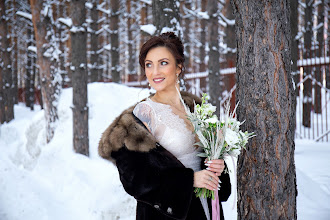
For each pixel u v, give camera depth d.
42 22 7.32
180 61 1.75
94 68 13.18
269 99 1.83
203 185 1.55
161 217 1.61
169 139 1.62
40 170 5.85
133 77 12.60
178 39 1.75
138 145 1.48
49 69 7.16
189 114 1.62
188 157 1.66
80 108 5.92
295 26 6.75
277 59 1.82
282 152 1.84
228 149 1.61
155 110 1.63
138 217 1.69
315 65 9.09
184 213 1.51
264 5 1.83
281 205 1.86
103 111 6.88
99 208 4.18
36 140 7.23
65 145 6.19
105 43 19.55
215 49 8.49
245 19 1.88
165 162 1.51
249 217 1.92
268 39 1.82
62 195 4.93
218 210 1.68
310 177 4.76
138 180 1.48
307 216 3.19
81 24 6.10
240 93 1.93
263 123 1.84
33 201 4.75
